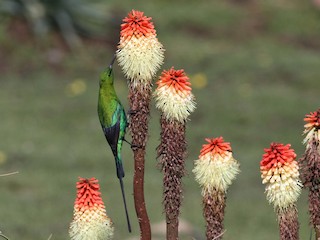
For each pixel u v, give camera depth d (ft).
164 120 15.92
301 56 90.12
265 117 73.00
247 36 95.71
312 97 78.84
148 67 15.81
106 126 16.99
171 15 98.07
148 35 15.80
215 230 16.25
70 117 72.33
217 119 72.38
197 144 66.74
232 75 83.82
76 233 15.46
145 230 15.85
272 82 82.48
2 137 66.28
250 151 65.36
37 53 86.58
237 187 57.00
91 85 81.10
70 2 88.89
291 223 15.37
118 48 15.96
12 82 81.41
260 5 102.47
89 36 90.17
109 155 63.36
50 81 81.82
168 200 16.02
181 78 15.84
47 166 60.39
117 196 54.95
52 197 53.72
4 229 45.34
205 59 87.51
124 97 75.25
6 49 86.63
